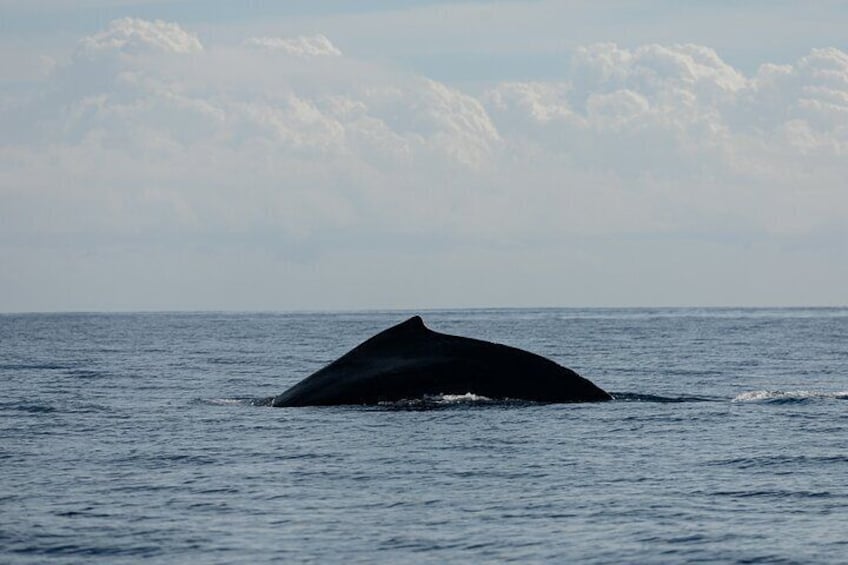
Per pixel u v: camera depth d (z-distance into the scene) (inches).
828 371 6702.8
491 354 4286.4
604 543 2124.8
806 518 2304.4
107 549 2102.6
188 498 2539.4
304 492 2608.3
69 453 3164.4
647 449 3169.3
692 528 2225.6
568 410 3998.5
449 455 3097.9
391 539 2164.1
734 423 3693.4
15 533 2210.9
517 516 2349.9
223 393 5142.7
